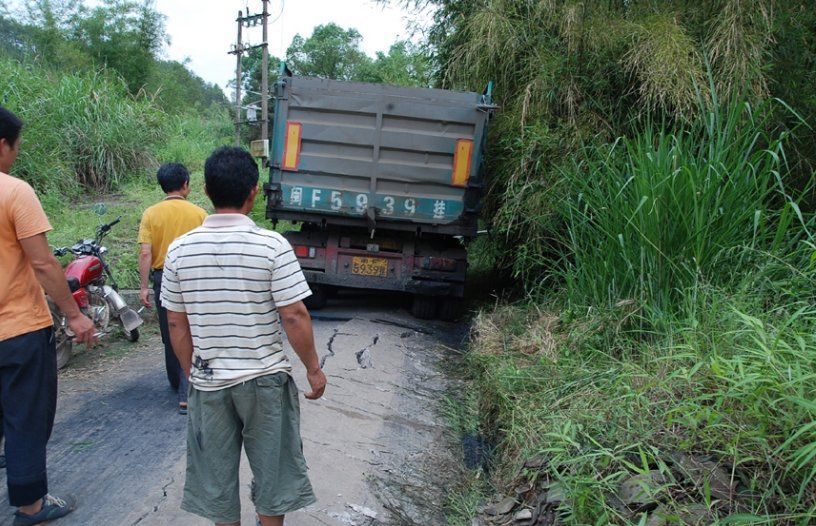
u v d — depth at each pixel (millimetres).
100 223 9305
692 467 2941
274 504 2561
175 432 4293
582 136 6527
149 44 27641
